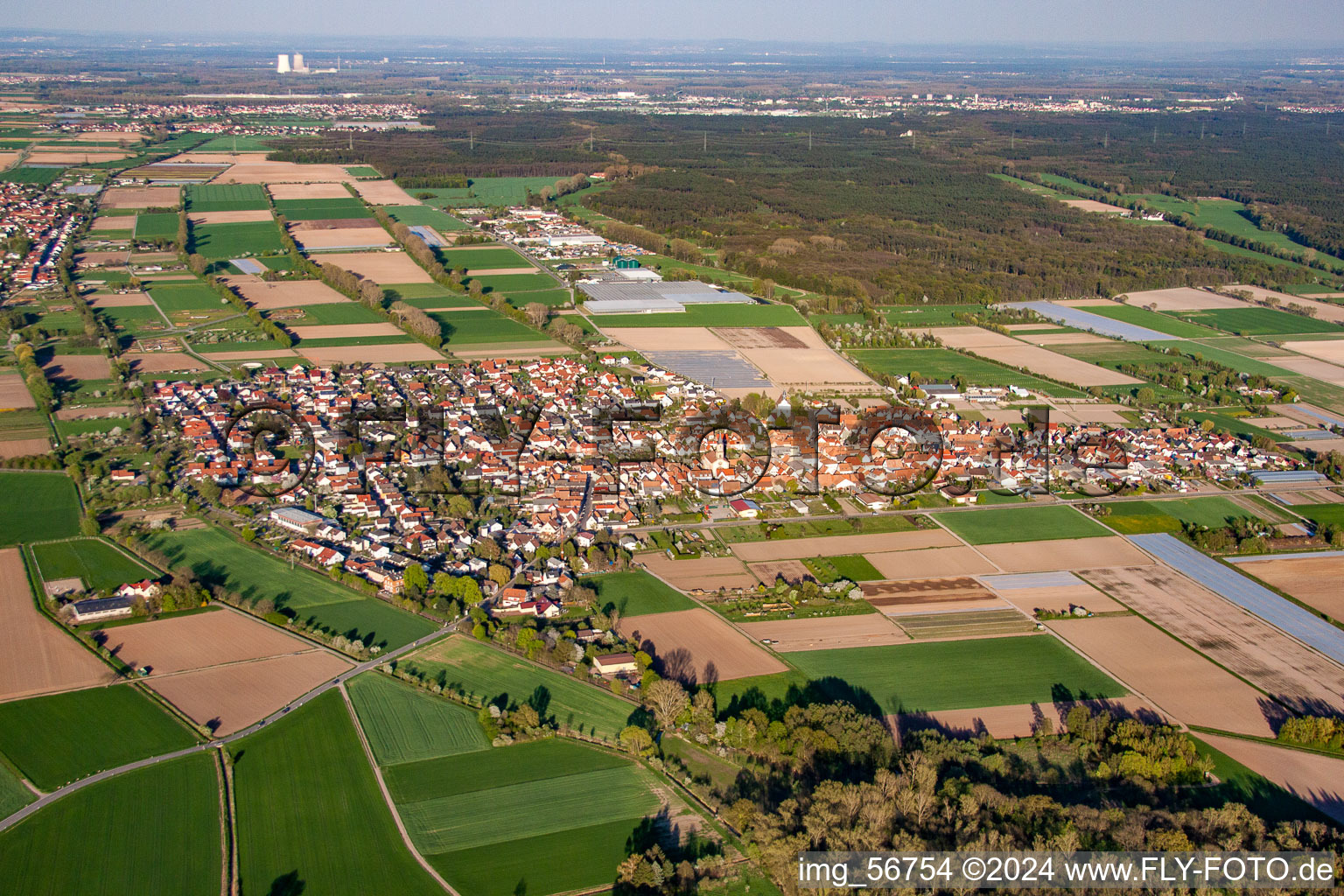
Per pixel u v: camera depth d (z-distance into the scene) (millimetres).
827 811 147875
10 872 138625
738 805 153125
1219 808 159375
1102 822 148625
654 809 157125
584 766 165875
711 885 142000
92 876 138875
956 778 159250
